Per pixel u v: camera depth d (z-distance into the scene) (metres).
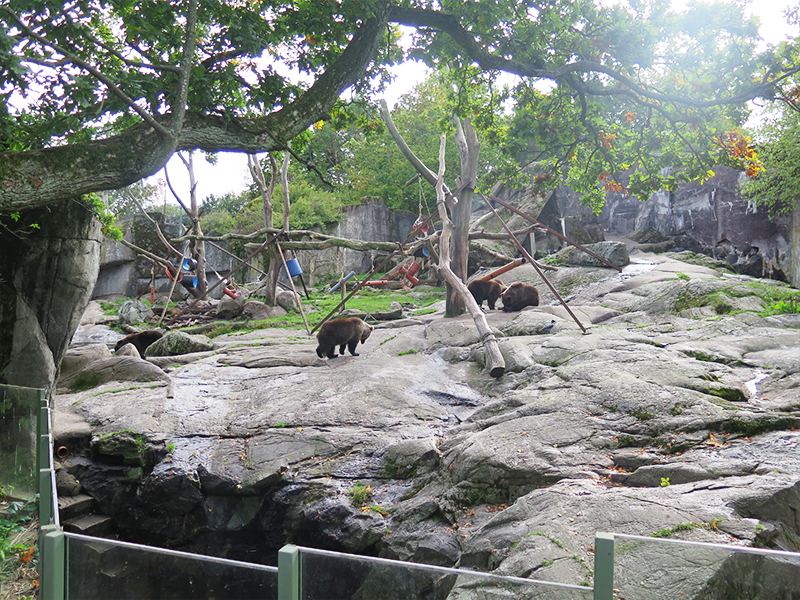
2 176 6.08
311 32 9.78
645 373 9.08
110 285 32.53
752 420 7.20
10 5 6.14
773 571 2.97
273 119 8.57
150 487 8.84
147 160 6.90
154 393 11.38
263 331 17.84
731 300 13.27
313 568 3.06
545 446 7.35
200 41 9.09
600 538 2.90
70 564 3.56
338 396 10.50
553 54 11.00
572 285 18.48
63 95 7.21
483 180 14.21
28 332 9.73
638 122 12.71
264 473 8.52
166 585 3.30
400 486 8.07
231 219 35.88
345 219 32.88
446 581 2.95
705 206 27.14
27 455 7.14
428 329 14.33
